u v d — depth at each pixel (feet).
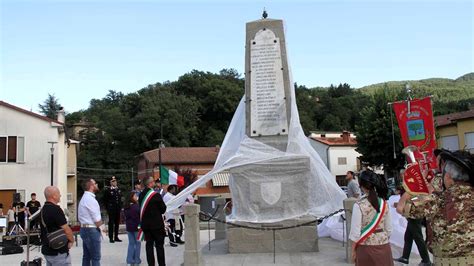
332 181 40.70
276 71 39.19
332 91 326.85
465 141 121.70
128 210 31.91
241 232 36.11
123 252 41.57
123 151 224.33
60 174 114.11
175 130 219.00
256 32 39.93
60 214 21.65
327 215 36.50
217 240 46.32
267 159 36.73
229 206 52.70
